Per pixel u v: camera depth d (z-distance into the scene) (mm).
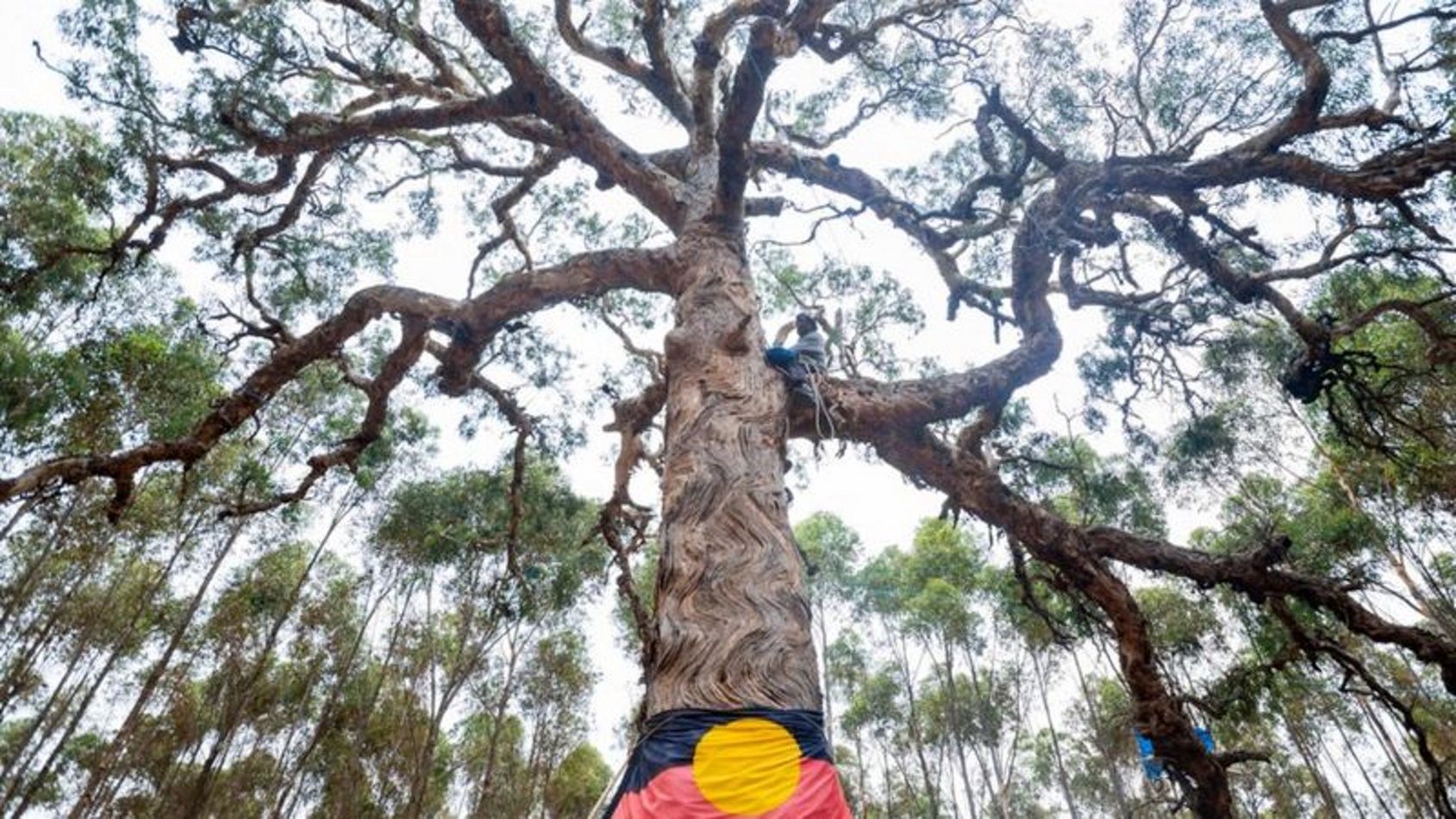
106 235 17297
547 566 22312
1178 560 8789
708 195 8695
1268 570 8688
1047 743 39906
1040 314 8953
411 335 8672
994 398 8086
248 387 7973
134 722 24188
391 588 27375
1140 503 13195
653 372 13242
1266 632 13602
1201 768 8680
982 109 10148
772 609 4367
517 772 37438
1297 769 31625
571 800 39688
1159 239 11938
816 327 7836
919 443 7918
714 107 9516
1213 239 10281
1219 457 12523
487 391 12172
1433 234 9203
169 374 18422
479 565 24391
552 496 19594
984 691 35031
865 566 32375
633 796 3564
